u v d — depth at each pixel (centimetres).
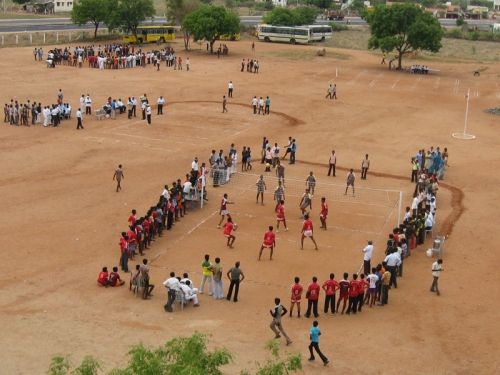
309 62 9138
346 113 6097
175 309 2380
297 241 3100
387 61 9588
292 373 1973
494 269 2889
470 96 7262
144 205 3488
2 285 2481
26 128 4966
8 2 15462
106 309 2344
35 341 2078
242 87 7025
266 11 17650
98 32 10612
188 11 10194
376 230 3284
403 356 2125
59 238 2984
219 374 1308
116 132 4966
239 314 2369
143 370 1235
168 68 7969
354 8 19862
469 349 2189
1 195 3522
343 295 2402
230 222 2984
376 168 4434
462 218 3541
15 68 7362
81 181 3828
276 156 4238
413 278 2764
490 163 4694
